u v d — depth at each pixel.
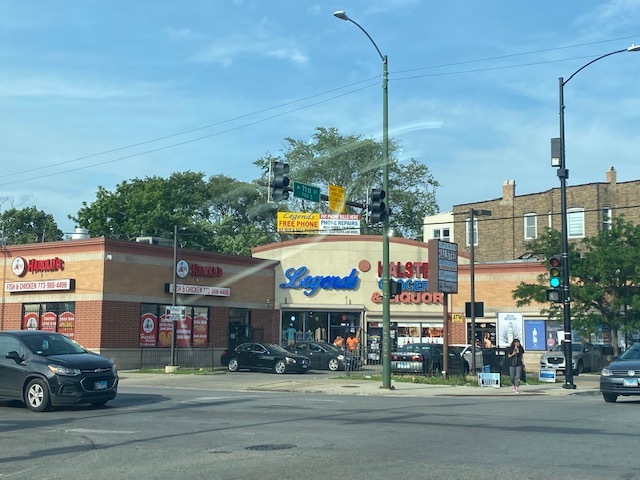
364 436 12.56
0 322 37.38
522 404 19.03
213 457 10.75
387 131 24.36
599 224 50.72
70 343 17.98
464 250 57.88
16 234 70.12
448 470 9.49
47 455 11.23
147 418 15.51
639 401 20.66
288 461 10.29
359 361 36.09
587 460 10.19
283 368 33.09
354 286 44.03
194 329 38.47
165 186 62.69
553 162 26.67
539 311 42.56
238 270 41.12
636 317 35.88
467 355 34.38
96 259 34.56
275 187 22.41
